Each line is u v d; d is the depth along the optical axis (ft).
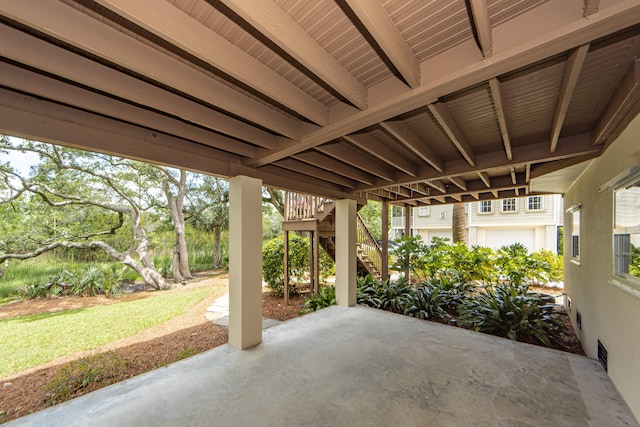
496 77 5.76
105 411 7.06
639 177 6.46
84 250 31.91
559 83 6.64
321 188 15.37
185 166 9.39
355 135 9.40
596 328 9.77
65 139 6.89
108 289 26.37
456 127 8.92
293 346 10.87
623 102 6.45
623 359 7.33
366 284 19.58
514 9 4.60
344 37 5.19
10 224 26.20
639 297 6.26
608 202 8.51
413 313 15.29
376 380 8.36
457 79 5.49
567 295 16.22
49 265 29.43
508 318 12.82
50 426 6.55
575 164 10.47
